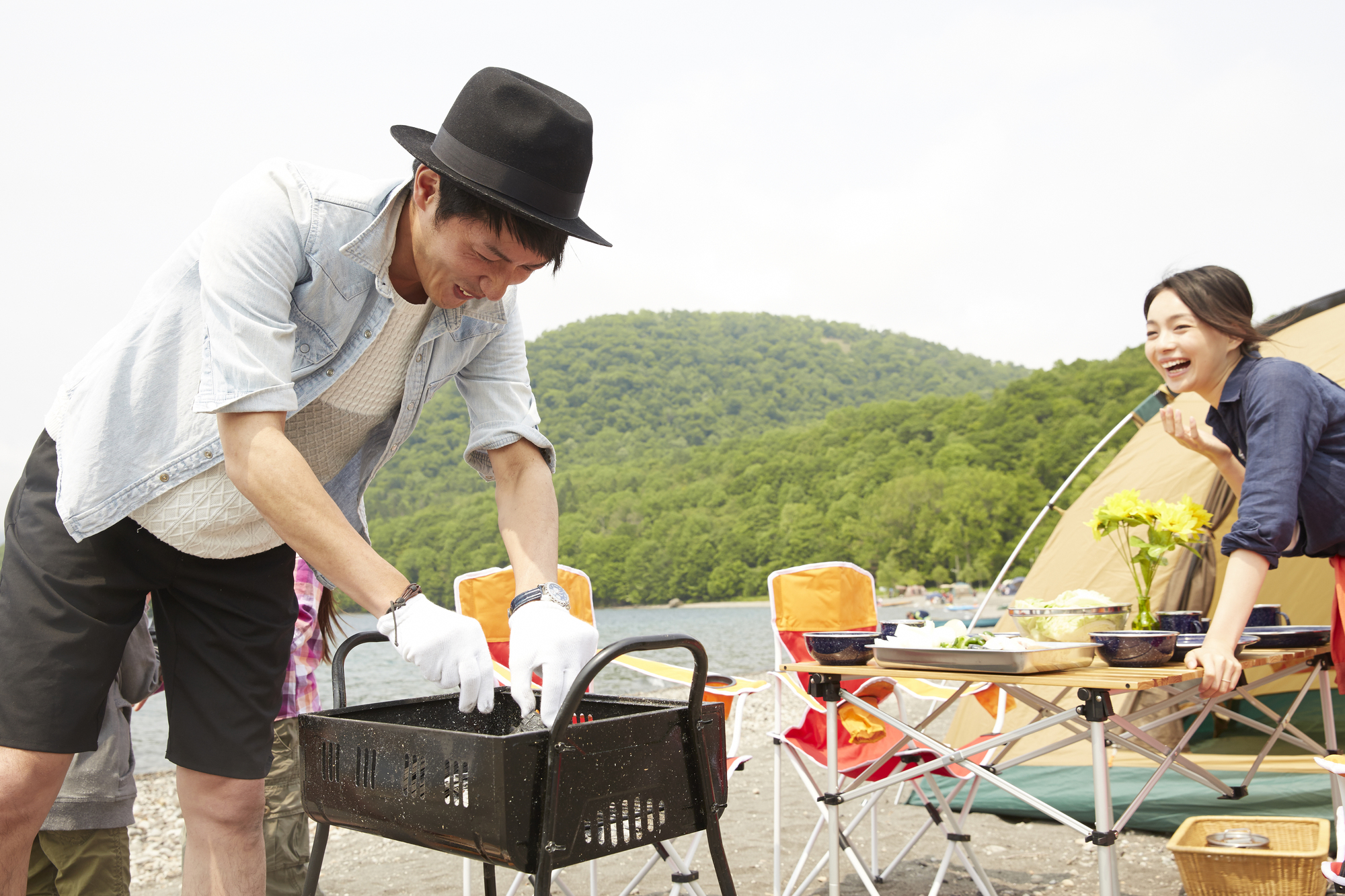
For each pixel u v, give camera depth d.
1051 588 4.09
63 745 1.47
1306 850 2.40
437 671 1.24
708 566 92.88
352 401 1.64
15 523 1.54
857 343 184.50
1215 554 3.80
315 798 1.39
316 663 2.61
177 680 1.65
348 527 1.34
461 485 108.88
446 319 1.62
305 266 1.47
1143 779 3.44
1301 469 2.04
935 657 1.95
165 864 4.06
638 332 164.25
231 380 1.34
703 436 145.25
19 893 1.48
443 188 1.37
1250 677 4.11
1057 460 84.00
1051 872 2.94
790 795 4.44
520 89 1.35
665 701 1.40
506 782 1.09
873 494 88.75
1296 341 4.03
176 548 1.56
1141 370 86.81
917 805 3.95
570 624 1.35
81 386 1.51
